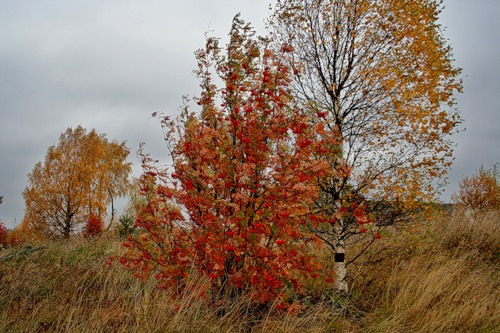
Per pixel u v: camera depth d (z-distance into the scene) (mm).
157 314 4250
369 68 6129
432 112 5883
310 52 6551
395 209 5945
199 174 4699
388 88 5777
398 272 6281
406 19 5926
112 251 8008
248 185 4551
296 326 4500
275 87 4855
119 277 6145
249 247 4391
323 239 5660
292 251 4426
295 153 4418
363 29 6262
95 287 6004
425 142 5891
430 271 6023
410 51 6035
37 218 20203
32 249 8094
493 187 18531
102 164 23375
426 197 5672
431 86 5891
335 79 6430
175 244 4941
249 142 4453
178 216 4801
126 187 24391
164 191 4734
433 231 8258
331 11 6402
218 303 4492
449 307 5117
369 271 6371
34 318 4863
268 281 4309
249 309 4820
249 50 4883
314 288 5977
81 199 20875
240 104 4852
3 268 6832
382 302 5617
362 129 6148
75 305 5086
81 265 6922
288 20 6672
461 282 5879
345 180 5891
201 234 4625
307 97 6426
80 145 23219
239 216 4246
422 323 4836
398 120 5953
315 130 4535
